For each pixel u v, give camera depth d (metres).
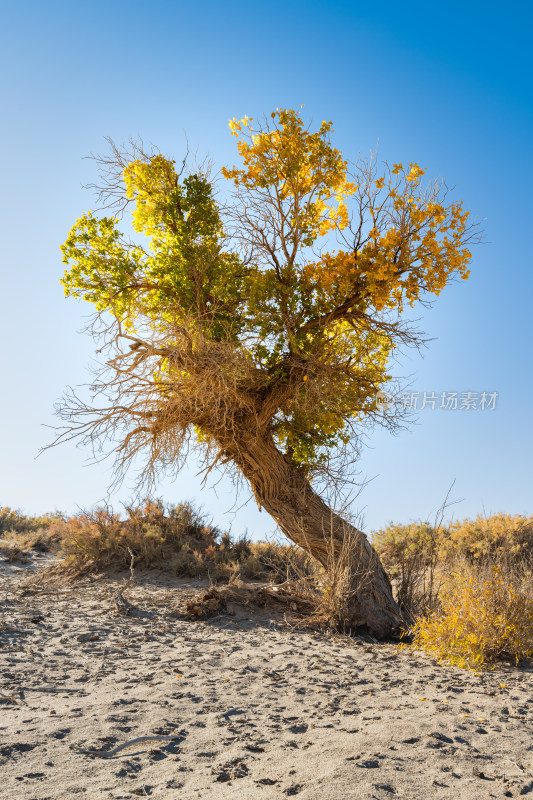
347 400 11.15
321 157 11.10
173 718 4.62
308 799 3.02
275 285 10.82
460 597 8.07
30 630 8.16
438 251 10.63
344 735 4.19
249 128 11.26
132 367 10.60
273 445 11.59
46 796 3.16
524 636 7.38
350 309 11.29
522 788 3.37
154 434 10.95
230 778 3.43
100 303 11.48
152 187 12.16
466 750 3.99
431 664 7.27
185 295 11.11
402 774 3.44
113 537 13.64
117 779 3.42
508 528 15.31
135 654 7.12
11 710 4.79
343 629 9.80
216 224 12.31
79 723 4.43
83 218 11.62
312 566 12.55
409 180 10.83
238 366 10.11
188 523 15.23
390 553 17.14
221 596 10.20
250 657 7.21
